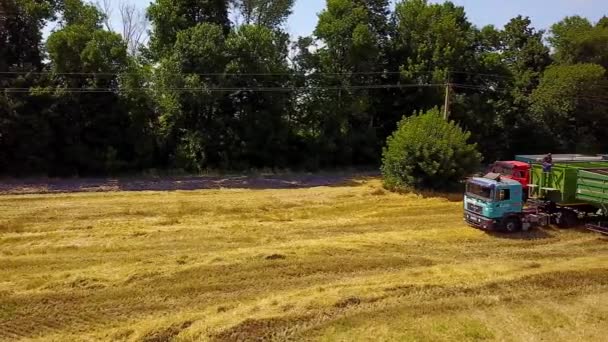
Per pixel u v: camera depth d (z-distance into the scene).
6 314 14.00
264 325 13.67
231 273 17.22
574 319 14.82
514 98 49.84
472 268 18.42
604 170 24.58
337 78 41.88
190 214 25.02
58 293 15.29
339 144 41.91
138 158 35.78
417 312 14.81
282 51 41.47
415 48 45.22
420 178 31.47
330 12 43.12
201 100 35.69
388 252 20.02
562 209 23.77
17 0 33.66
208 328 13.37
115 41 34.44
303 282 16.81
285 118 40.75
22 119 31.59
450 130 32.09
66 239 20.44
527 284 17.03
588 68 47.50
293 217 25.22
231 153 37.69
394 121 46.22
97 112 34.34
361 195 30.61
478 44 51.53
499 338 13.59
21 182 30.80
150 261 18.11
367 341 13.14
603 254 20.48
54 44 32.72
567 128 53.38
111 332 13.18
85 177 34.00
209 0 40.59
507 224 22.44
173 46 37.88
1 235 20.77
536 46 55.75
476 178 23.53
